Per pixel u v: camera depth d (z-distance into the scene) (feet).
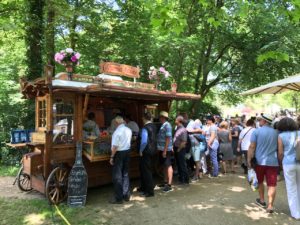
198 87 54.70
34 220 17.15
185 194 22.63
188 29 46.14
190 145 26.89
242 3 15.93
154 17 15.23
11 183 25.52
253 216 18.03
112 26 44.62
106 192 23.12
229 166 34.24
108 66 23.89
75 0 42.27
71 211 18.61
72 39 43.27
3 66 45.19
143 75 44.09
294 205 17.78
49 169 19.90
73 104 21.01
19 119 35.29
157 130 24.91
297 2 13.39
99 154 21.38
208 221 17.26
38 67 36.58
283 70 50.21
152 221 17.25
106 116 25.82
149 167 22.26
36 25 36.11
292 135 17.97
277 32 45.93
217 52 56.39
